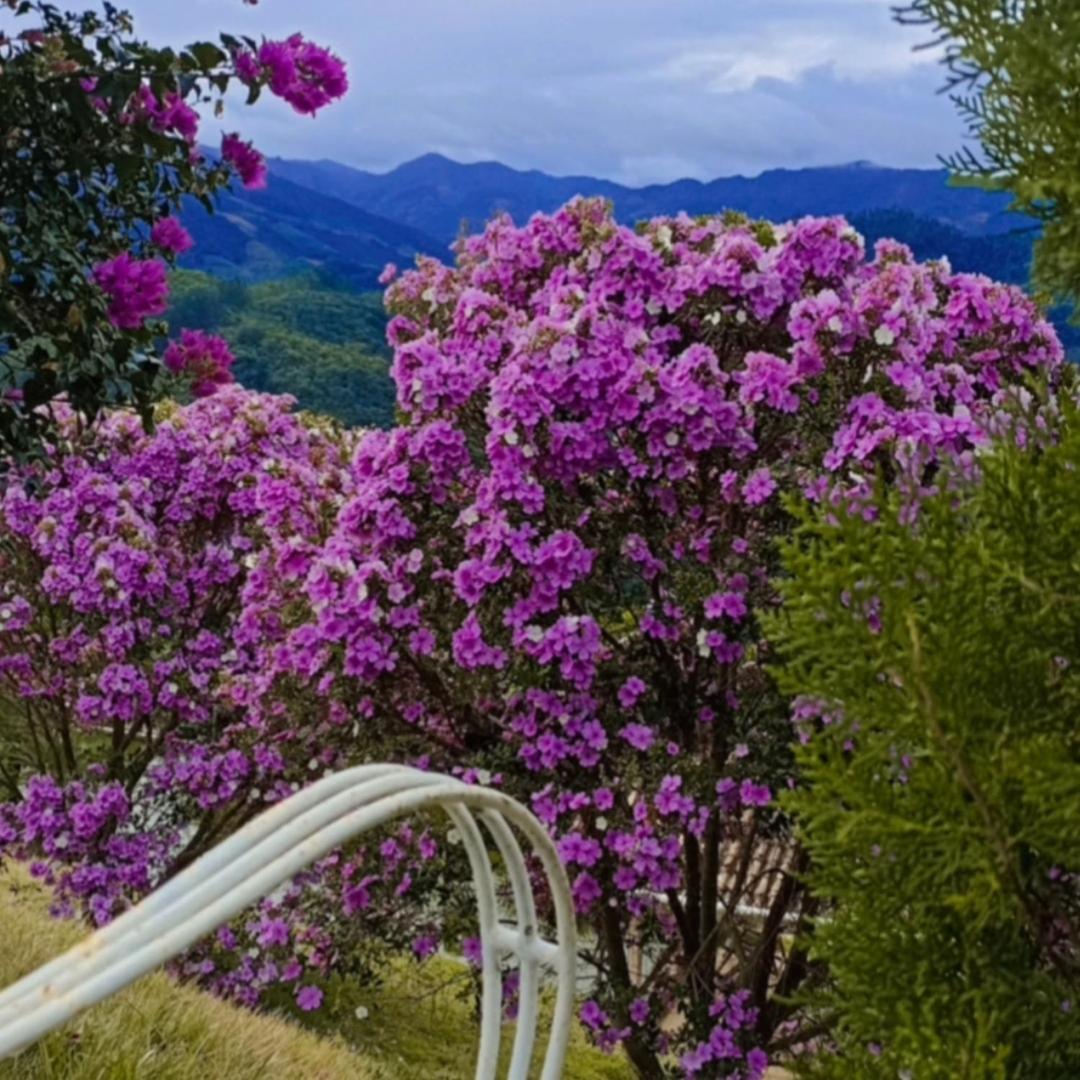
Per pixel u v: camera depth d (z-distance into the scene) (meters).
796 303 4.17
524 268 4.96
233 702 5.66
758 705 4.32
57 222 3.26
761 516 4.40
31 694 6.23
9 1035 1.05
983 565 1.37
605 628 4.50
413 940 4.56
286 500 5.04
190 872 1.21
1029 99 1.27
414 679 4.54
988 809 1.32
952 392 4.28
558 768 4.31
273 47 3.33
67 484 6.06
